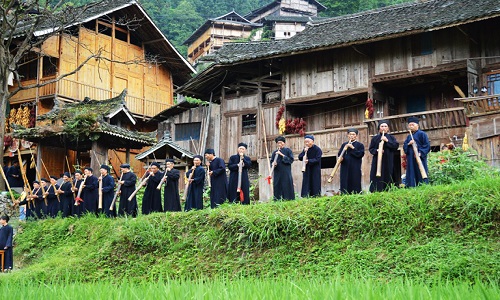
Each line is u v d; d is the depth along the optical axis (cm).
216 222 1301
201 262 1243
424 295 581
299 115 2564
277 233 1191
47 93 2931
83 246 1513
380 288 634
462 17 2016
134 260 1341
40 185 1962
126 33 3281
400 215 1098
